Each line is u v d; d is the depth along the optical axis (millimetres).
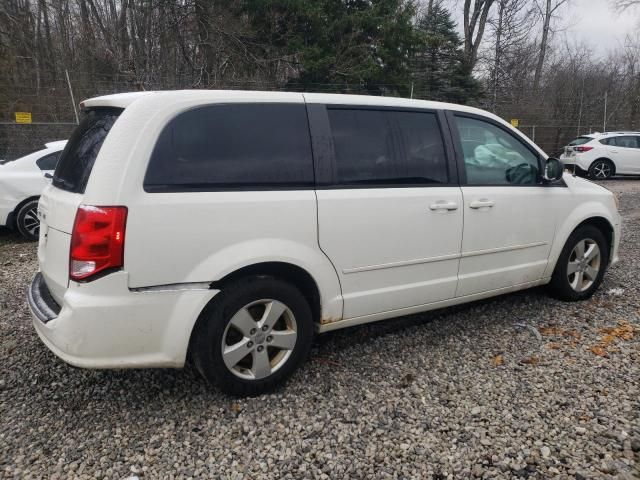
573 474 2492
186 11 17844
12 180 7477
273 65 18469
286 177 3105
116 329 2680
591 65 25578
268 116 3102
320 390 3258
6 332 4094
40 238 3373
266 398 3162
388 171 3498
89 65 18234
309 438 2785
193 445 2727
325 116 3295
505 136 4199
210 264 2842
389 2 18547
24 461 2590
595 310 4543
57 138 12844
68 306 2650
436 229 3686
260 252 2961
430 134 3744
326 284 3271
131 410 3037
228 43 17734
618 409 3012
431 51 26469
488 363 3602
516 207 4121
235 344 3043
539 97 23844
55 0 19078
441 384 3324
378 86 18875
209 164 2885
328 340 3988
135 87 15445
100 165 2672
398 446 2713
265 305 3123
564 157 16578
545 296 4895
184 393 3215
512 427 2859
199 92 2939
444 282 3820
